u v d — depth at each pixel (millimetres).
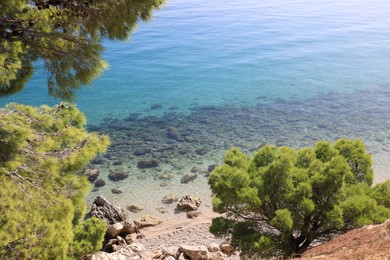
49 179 9680
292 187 17375
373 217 16688
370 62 75062
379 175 34562
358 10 127250
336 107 52344
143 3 9344
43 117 11352
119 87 61688
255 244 16562
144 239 27734
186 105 54312
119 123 47469
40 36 9047
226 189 18078
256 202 17234
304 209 16797
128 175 35156
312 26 105875
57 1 8445
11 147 8805
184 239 27422
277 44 88688
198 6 139000
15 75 10789
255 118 48906
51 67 9898
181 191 33062
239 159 20453
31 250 10531
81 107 53031
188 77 67312
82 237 17703
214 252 24656
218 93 59438
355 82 63688
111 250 26734
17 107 11508
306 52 82625
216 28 103875
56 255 11094
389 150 39188
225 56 79938
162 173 35562
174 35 96250
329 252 13305
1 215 9117
